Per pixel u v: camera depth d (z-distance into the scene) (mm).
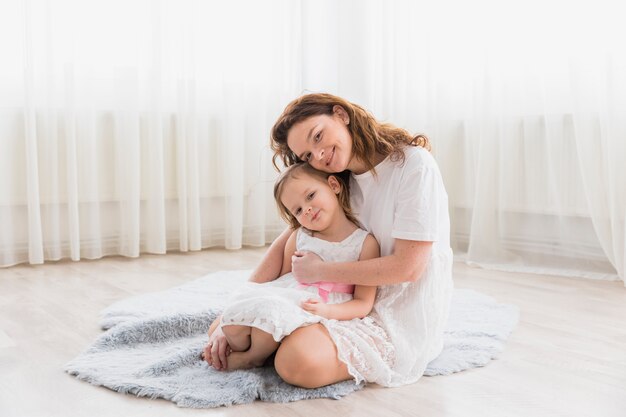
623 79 2281
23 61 2684
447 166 2965
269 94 3293
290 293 1340
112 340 1564
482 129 2729
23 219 2779
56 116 2773
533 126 2629
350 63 3340
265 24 3256
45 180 2771
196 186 3064
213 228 3217
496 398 1265
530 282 2375
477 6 2795
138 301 2014
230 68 3143
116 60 2891
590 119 2389
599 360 1493
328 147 1373
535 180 2627
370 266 1366
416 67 3068
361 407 1217
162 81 3016
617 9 2277
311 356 1257
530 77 2627
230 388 1273
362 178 1457
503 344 1614
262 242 3252
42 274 2547
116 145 2918
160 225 2998
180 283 2385
